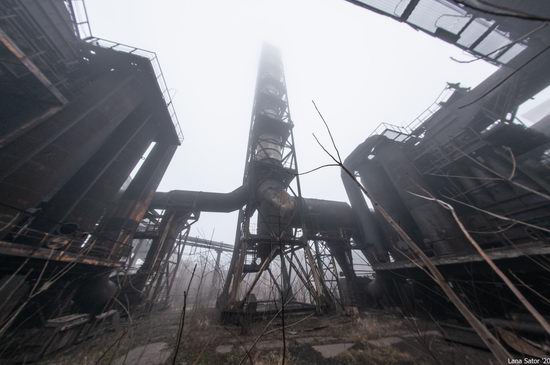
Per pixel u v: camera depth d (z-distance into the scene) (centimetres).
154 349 695
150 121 1722
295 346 734
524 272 812
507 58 1145
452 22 897
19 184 851
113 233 1291
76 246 1025
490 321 709
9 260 777
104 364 605
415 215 1310
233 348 707
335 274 1349
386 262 1404
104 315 852
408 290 1268
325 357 654
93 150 1153
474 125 1283
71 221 1124
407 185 1400
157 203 1680
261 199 1357
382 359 625
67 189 1184
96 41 1448
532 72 1081
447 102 1527
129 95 1404
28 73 967
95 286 1131
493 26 953
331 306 1119
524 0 955
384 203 1579
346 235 1670
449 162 1292
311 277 1206
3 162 829
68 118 1049
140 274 1351
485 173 1198
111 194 1329
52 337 705
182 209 1688
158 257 1459
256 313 980
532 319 671
